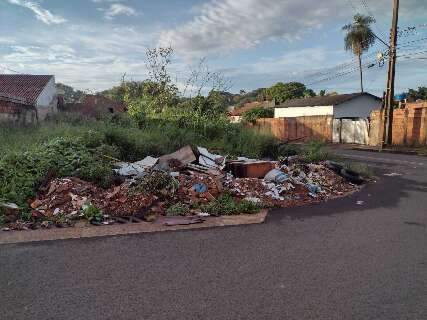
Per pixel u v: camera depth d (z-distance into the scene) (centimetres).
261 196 762
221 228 569
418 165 1432
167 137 1190
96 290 354
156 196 690
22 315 308
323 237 531
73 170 775
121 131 1089
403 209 717
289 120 3062
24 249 462
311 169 1012
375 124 2427
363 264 429
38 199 660
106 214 616
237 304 331
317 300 341
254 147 1284
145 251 461
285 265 422
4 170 717
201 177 802
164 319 305
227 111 1567
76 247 472
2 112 1936
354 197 832
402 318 313
